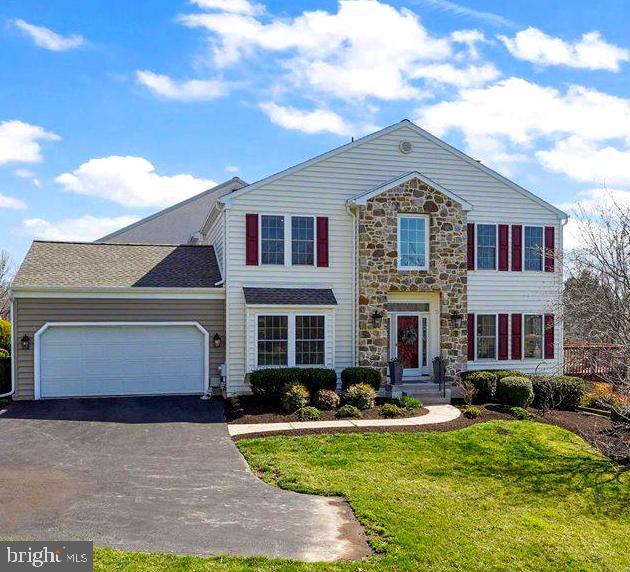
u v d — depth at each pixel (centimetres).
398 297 1884
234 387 1731
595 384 1825
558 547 806
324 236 1816
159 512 823
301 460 1111
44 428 1320
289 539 745
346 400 1603
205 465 1070
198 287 1739
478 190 1970
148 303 1719
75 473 996
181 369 1752
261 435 1291
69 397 1667
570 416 1645
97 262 1880
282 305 1705
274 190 1784
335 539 751
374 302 1786
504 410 1627
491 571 706
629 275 1717
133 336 1720
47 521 771
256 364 1700
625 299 1662
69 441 1212
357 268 1797
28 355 1638
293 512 844
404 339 1884
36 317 1639
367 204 1792
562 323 2016
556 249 2008
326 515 837
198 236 2431
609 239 1820
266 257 1777
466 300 1870
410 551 724
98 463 1062
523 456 1242
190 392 1753
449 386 1827
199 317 1753
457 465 1150
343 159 1841
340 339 1817
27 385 1634
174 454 1138
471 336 1945
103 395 1697
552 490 1066
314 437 1283
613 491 1084
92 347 1691
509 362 1981
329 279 1819
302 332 1744
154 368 1733
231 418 1455
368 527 793
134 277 1786
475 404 1711
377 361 1781
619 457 1273
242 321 1745
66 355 1672
